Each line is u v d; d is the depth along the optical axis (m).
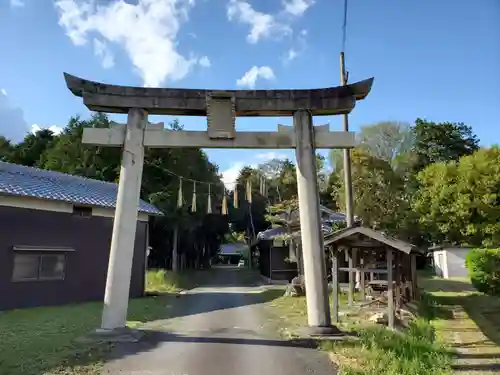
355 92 9.77
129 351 7.55
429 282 25.53
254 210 47.41
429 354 7.80
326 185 32.53
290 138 9.78
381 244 11.04
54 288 14.77
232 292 20.77
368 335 8.96
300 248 19.58
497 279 17.02
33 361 6.78
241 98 9.78
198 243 44.31
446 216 16.48
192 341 8.53
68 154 28.77
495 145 16.28
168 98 9.71
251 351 7.66
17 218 13.90
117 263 9.05
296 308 14.09
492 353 8.38
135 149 9.53
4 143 34.44
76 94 9.77
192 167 31.27
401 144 36.53
